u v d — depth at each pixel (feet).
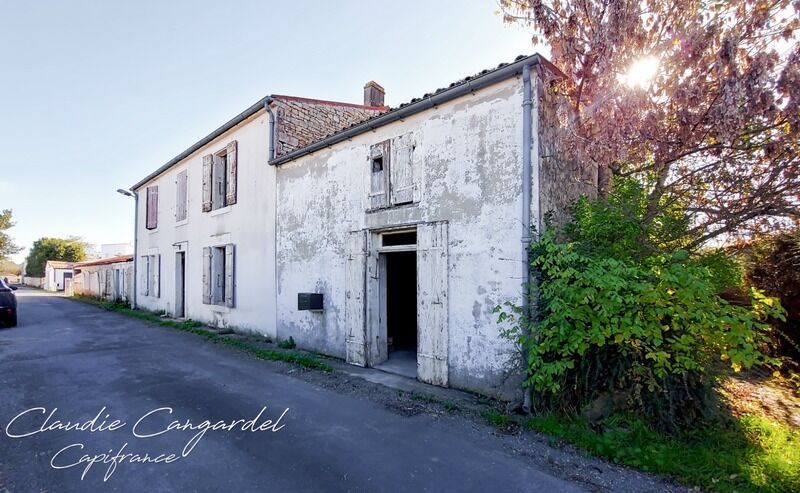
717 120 13.50
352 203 22.89
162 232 46.32
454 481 10.14
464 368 17.22
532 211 15.29
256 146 31.12
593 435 12.21
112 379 19.08
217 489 9.68
